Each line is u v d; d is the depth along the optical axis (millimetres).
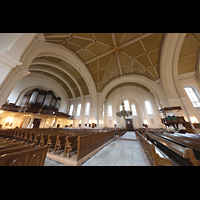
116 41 7707
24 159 1205
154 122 11078
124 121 13336
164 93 8219
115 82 12242
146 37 7090
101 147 3803
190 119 6664
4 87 2854
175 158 1889
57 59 9883
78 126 13359
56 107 13414
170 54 7281
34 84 12242
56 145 2922
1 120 9844
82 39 7328
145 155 2500
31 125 11516
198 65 7508
